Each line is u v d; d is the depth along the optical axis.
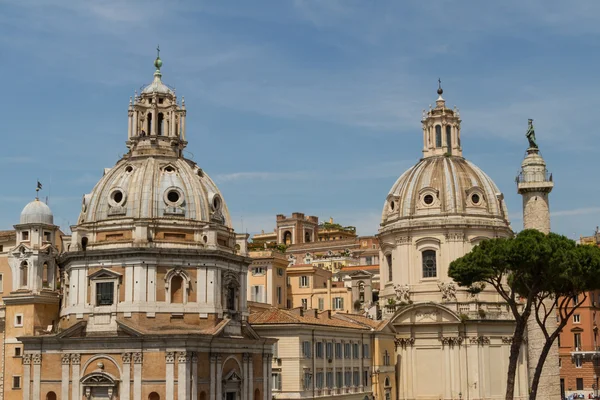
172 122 111.00
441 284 136.50
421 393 135.00
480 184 142.62
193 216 104.31
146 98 111.19
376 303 146.38
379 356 129.88
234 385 101.31
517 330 90.19
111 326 98.25
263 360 107.00
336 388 116.94
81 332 98.88
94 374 96.19
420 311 136.00
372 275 170.62
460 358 133.50
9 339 109.69
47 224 112.50
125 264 99.25
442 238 138.00
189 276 100.69
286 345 108.88
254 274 159.12
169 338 94.12
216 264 102.19
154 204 103.00
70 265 102.00
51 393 98.06
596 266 86.88
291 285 169.75
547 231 111.00
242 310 106.38
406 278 139.50
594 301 170.12
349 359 121.75
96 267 100.50
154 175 105.00
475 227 138.12
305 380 109.25
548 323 109.81
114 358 96.12
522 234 91.38
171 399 93.44
